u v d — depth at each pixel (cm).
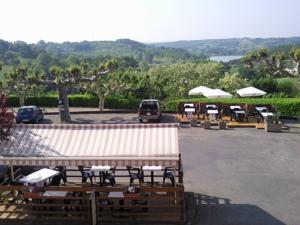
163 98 4803
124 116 3691
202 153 2327
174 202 1553
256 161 2155
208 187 1767
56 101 4484
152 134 1603
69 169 2011
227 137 2727
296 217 1453
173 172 1703
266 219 1439
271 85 5372
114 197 1432
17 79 3644
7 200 1612
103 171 1677
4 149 1551
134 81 3984
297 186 1766
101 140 1583
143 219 1438
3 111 1609
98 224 1420
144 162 1446
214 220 1435
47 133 1648
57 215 1488
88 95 4338
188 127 3086
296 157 2220
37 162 1489
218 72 6341
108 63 3422
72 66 3297
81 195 1580
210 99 3847
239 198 1638
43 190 1467
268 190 1723
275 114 3053
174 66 6444
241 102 3566
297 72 3088
